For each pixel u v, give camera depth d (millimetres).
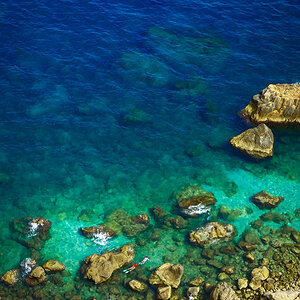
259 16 60031
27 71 49625
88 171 40156
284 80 50125
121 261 31906
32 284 30750
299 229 35125
